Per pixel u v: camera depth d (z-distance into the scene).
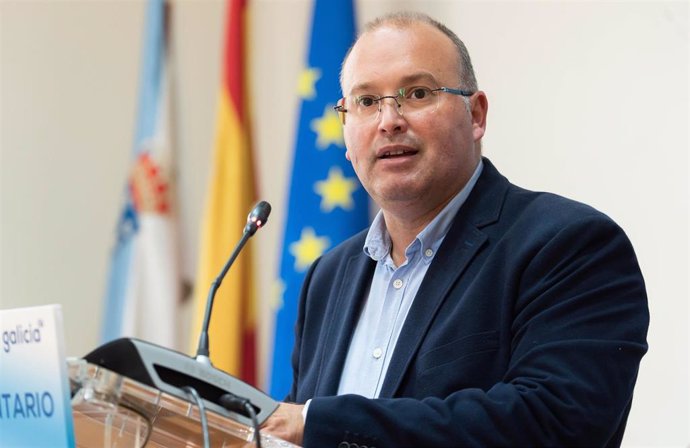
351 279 4.87
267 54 10.06
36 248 10.05
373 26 4.84
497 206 4.51
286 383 7.68
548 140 7.80
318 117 8.00
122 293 9.08
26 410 3.01
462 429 3.62
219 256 8.36
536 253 4.13
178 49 10.45
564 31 7.79
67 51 10.31
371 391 4.41
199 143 10.38
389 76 4.63
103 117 10.34
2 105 10.09
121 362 3.22
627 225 7.28
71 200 10.19
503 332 4.09
